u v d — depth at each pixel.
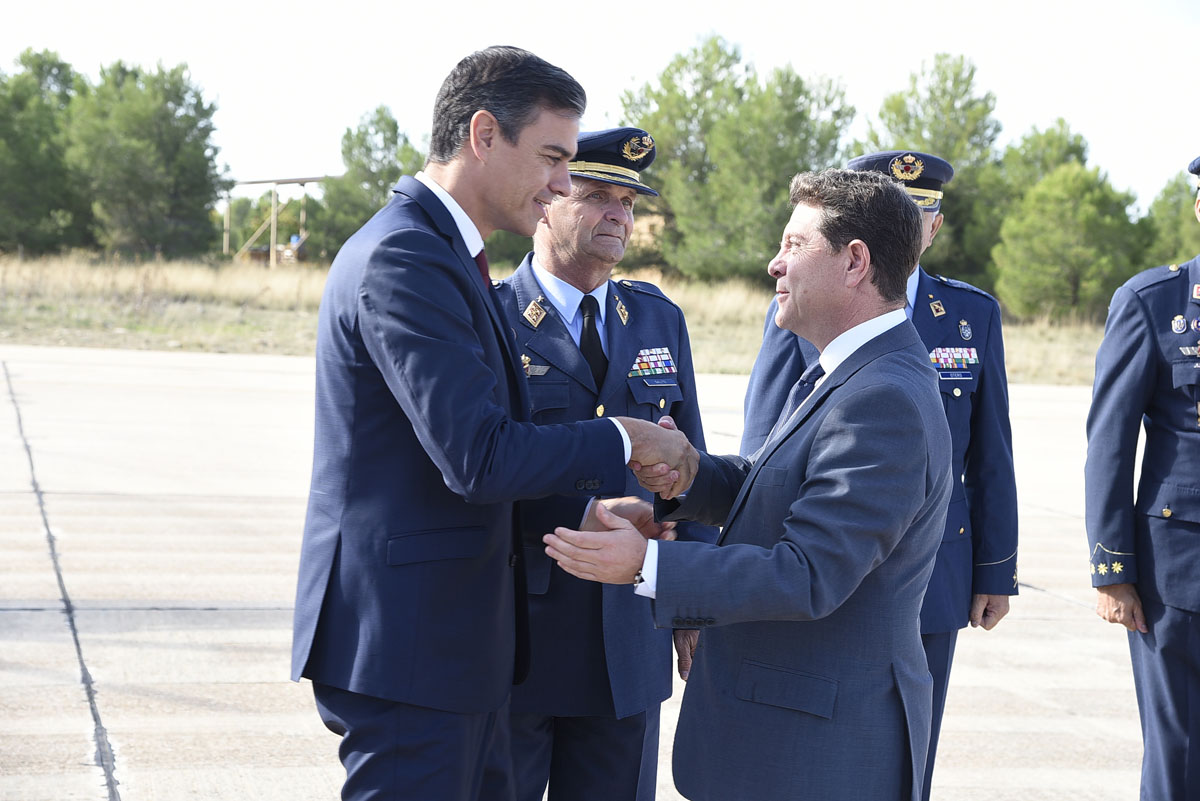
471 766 2.18
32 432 9.59
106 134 38.88
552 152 2.16
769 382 3.19
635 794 2.90
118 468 8.34
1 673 4.31
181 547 6.28
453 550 2.10
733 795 2.15
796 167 34.44
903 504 1.99
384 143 41.66
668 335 3.10
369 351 2.04
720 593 1.99
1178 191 41.31
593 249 2.88
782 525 2.14
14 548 6.07
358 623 2.08
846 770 2.07
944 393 3.16
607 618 2.77
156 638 4.80
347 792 2.15
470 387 1.99
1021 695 4.75
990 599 3.25
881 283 2.14
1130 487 3.17
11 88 40.81
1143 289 3.17
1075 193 34.66
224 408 11.61
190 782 3.54
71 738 3.79
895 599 2.11
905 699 2.10
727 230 34.66
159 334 19.19
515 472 2.00
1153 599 3.13
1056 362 24.03
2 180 37.84
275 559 6.13
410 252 2.04
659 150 37.38
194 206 40.25
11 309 20.77
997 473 3.22
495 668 2.18
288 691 4.31
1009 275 35.00
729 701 2.18
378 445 2.09
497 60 2.13
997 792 3.79
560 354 2.89
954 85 37.47
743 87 37.81
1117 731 4.38
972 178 37.53
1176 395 3.10
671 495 2.41
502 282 3.02
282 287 26.70
